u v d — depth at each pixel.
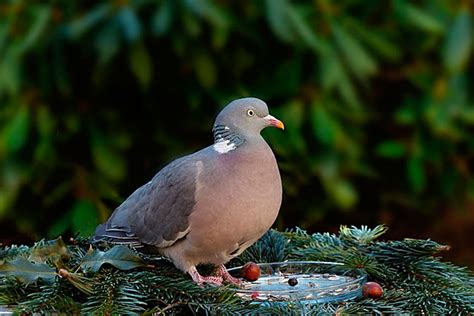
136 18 7.02
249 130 5.39
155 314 4.59
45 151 7.58
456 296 4.91
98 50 7.23
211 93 7.70
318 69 7.60
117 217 5.74
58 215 8.07
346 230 6.00
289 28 7.19
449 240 9.31
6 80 7.31
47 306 4.59
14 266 4.74
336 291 4.81
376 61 7.93
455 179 8.50
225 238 5.26
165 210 5.41
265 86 7.75
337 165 7.86
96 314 4.48
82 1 7.43
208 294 4.73
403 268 5.25
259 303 4.64
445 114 7.96
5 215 8.07
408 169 8.13
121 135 7.85
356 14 7.81
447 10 7.78
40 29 7.20
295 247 5.91
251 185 5.22
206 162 5.36
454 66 7.71
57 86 7.68
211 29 7.39
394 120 8.42
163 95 7.84
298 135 7.68
